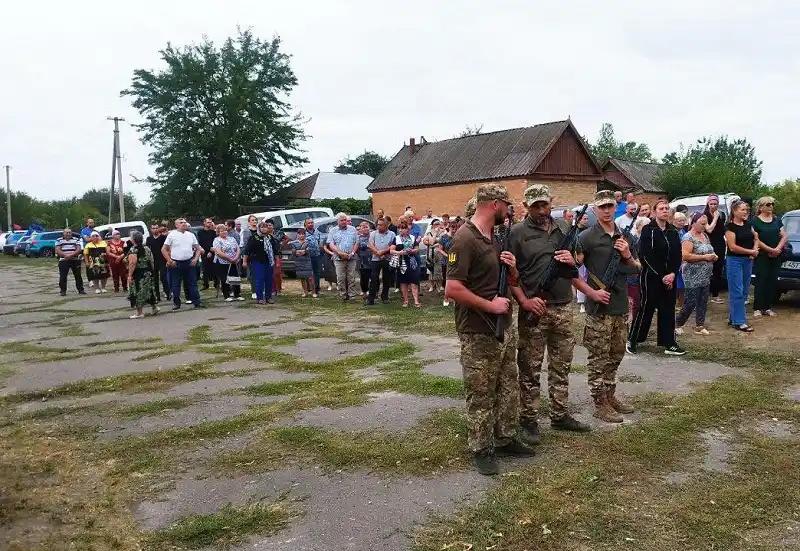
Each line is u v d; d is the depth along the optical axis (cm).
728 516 386
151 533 386
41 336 1091
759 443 498
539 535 366
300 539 371
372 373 741
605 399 559
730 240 900
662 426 534
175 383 729
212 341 982
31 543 375
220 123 4578
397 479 446
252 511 406
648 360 764
